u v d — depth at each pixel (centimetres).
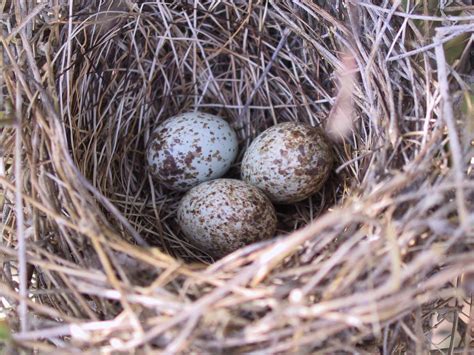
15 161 11
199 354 9
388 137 11
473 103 11
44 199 10
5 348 10
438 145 10
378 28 12
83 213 10
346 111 13
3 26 13
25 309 9
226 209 13
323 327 9
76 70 13
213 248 13
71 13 13
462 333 12
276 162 13
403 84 12
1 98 12
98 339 9
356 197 11
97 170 13
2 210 12
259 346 9
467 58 12
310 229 9
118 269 10
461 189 9
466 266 9
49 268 10
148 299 9
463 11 13
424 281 10
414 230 9
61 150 11
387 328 10
